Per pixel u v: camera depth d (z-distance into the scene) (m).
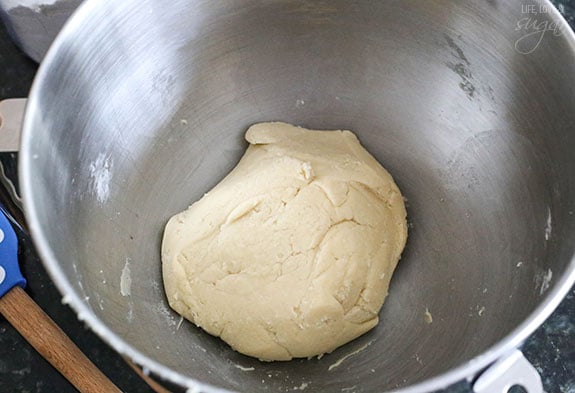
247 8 0.38
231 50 0.40
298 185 0.39
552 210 0.35
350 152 0.42
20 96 0.46
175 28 0.38
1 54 0.47
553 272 0.32
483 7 0.36
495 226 0.38
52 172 0.33
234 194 0.39
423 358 0.37
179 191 0.42
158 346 0.36
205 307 0.37
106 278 0.36
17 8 0.41
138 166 0.40
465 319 0.37
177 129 0.41
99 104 0.36
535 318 0.29
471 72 0.38
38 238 0.30
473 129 0.40
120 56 0.36
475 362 0.28
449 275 0.39
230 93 0.42
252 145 0.42
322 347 0.37
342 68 0.42
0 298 0.39
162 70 0.39
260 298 0.37
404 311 0.39
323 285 0.37
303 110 0.44
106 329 0.29
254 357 0.38
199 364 0.37
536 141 0.36
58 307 0.40
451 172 0.41
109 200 0.38
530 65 0.35
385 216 0.40
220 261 0.38
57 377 0.39
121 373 0.39
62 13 0.41
